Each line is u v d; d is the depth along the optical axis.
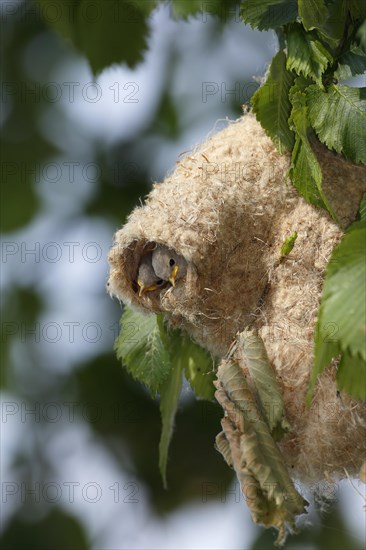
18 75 12.30
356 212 7.30
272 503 6.92
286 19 7.16
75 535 11.90
